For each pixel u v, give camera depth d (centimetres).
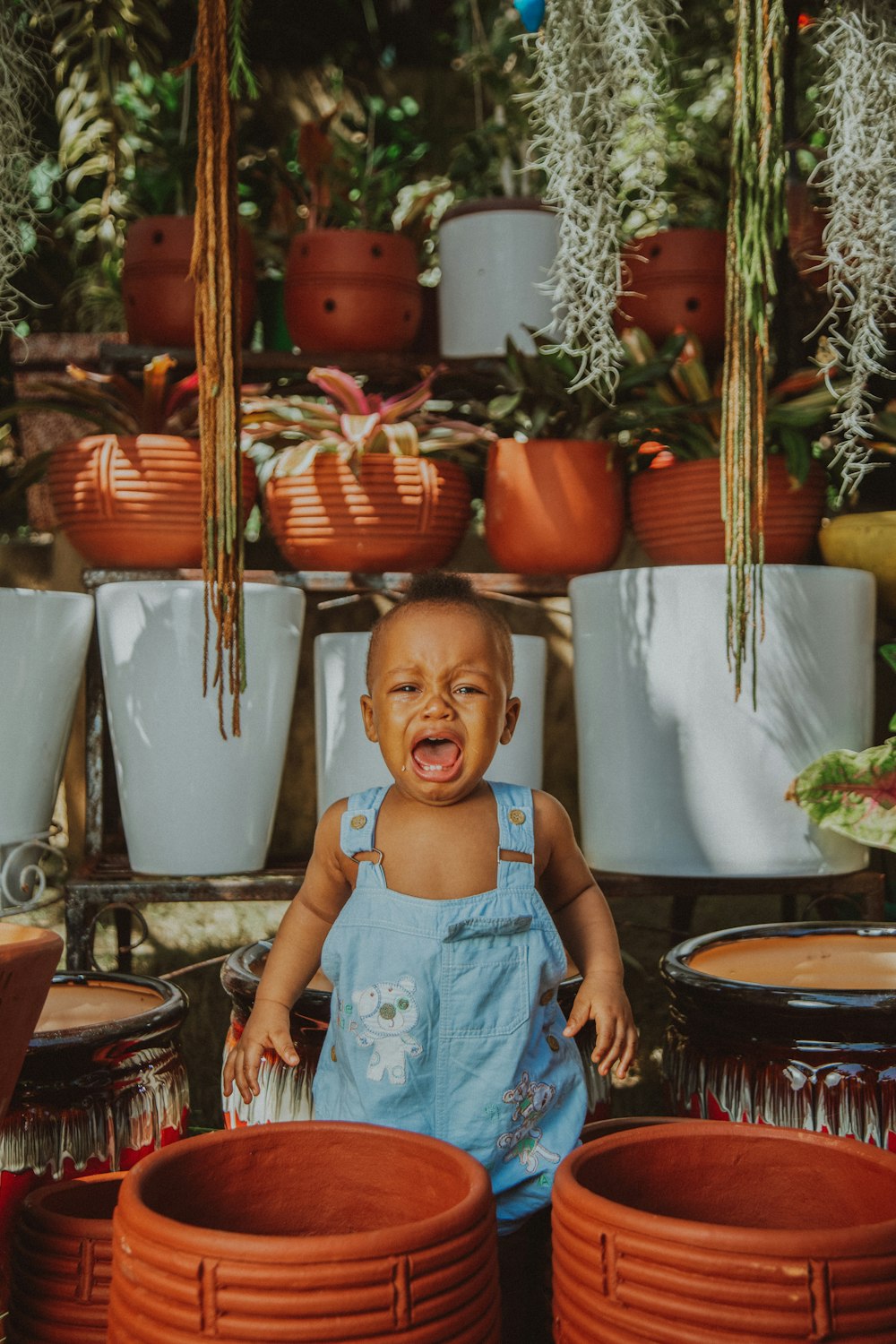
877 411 174
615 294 124
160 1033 104
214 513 100
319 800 160
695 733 144
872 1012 95
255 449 197
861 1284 59
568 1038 96
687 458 167
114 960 186
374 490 156
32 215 131
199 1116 183
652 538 159
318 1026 100
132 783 151
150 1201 67
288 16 244
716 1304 59
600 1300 63
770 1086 97
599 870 153
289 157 215
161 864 151
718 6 203
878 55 119
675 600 144
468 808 95
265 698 150
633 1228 61
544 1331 85
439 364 175
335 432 164
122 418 164
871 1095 95
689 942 119
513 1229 88
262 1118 100
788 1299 58
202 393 99
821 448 184
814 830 146
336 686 155
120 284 205
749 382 105
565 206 121
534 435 166
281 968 99
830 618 146
